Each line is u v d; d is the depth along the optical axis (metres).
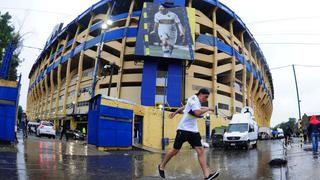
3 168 7.25
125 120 21.34
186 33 52.00
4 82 13.86
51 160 9.88
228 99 59.62
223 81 64.31
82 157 12.44
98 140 18.55
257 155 17.80
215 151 23.36
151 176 7.93
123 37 55.53
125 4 60.75
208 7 61.94
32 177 6.40
